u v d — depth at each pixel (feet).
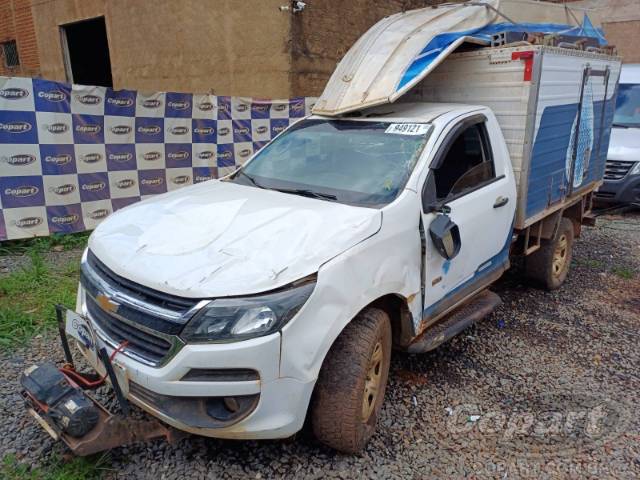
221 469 9.34
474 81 14.96
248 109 25.77
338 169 12.07
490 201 13.11
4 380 11.59
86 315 9.57
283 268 8.29
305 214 9.92
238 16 28.60
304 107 27.68
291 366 8.10
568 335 15.35
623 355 14.28
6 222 19.79
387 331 10.09
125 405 8.58
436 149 11.67
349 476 9.37
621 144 29.78
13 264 18.51
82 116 20.90
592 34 20.67
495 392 12.27
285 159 13.21
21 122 19.52
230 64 29.71
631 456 10.23
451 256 10.88
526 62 13.75
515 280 19.69
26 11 42.75
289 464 9.56
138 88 35.70
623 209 31.04
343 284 8.73
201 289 7.90
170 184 24.02
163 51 33.19
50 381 8.57
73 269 17.75
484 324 15.88
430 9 16.39
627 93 33.53
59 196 20.88
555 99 15.08
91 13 37.37
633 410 11.75
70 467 9.06
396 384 12.38
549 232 17.47
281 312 7.95
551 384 12.72
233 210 10.27
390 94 12.75
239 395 8.00
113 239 9.74
